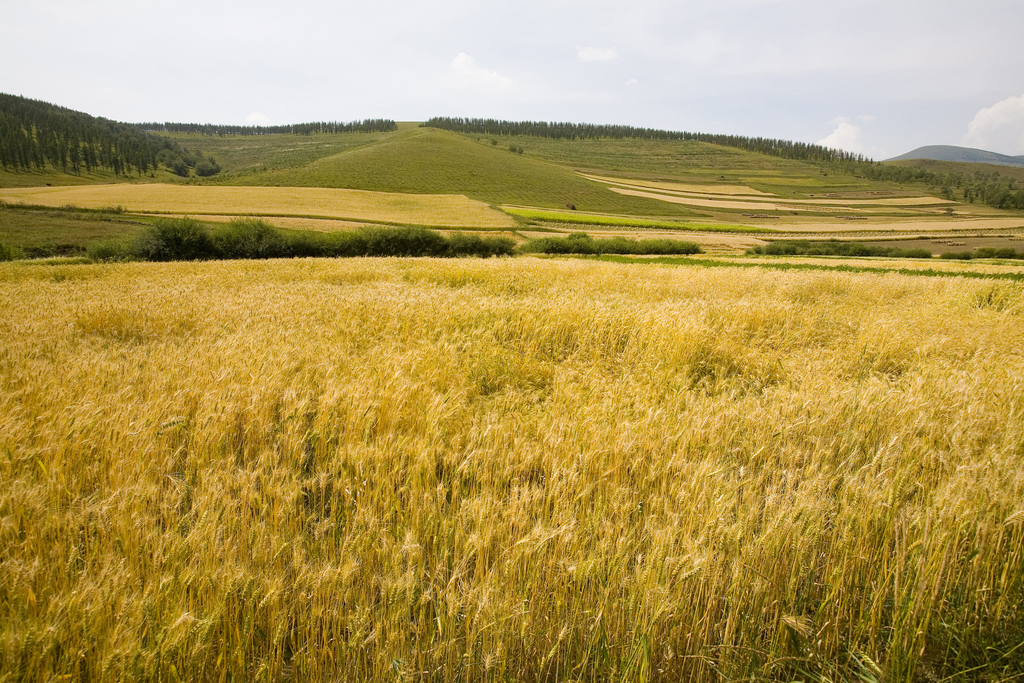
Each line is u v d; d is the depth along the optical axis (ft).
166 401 13.06
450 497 9.89
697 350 21.21
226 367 15.92
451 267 62.08
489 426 11.86
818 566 7.79
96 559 7.28
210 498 8.45
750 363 20.58
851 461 10.50
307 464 11.35
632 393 15.58
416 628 6.60
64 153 513.04
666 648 6.54
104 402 12.85
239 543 7.42
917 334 26.27
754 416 12.96
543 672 6.68
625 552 7.61
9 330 24.02
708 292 46.03
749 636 6.79
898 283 53.11
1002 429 12.00
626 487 9.30
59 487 8.77
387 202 314.76
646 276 56.39
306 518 8.84
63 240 159.02
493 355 19.98
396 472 10.02
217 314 28.45
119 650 5.62
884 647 6.93
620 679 6.33
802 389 15.52
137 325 25.63
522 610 6.60
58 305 32.63
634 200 460.55
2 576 6.68
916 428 11.94
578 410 13.69
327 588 6.66
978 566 7.33
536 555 7.32
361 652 6.45
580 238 182.09
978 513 8.02
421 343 20.75
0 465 9.57
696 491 8.92
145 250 116.16
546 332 23.75
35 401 12.78
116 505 8.28
